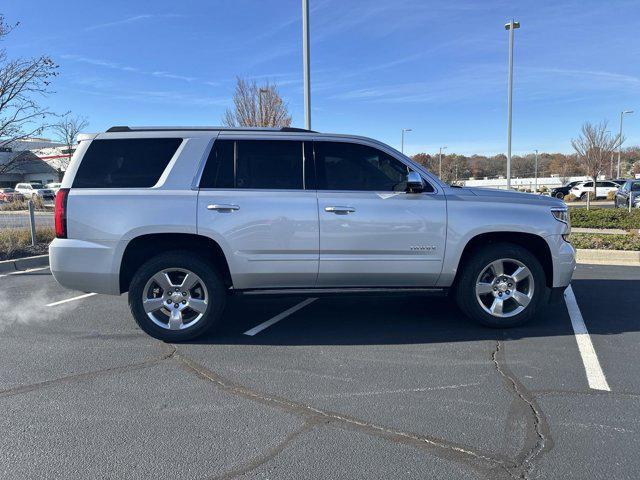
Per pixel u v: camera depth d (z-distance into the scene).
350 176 5.00
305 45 11.84
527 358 4.44
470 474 2.73
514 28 21.92
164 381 4.01
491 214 5.00
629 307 6.12
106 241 4.73
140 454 2.95
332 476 2.73
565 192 42.50
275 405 3.57
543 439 3.07
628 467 2.78
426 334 5.15
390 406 3.54
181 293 4.91
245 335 5.16
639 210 17.77
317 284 5.01
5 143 12.13
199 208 4.76
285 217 4.82
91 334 5.23
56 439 3.12
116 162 4.88
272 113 20.11
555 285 5.14
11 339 5.08
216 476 2.74
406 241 4.93
